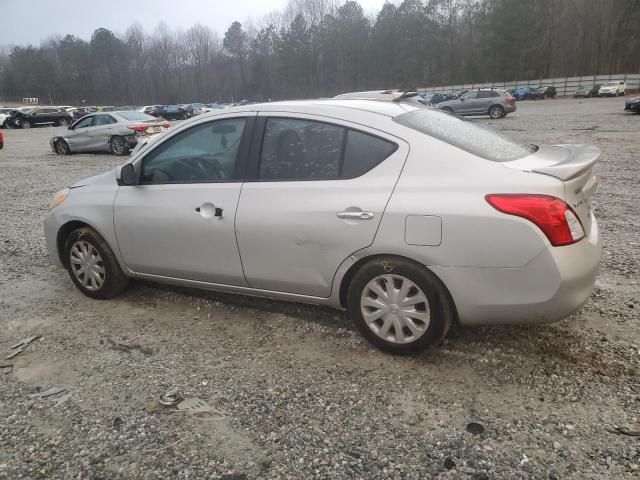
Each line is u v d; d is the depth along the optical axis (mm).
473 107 27594
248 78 100188
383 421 2684
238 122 3598
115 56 111375
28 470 2416
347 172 3180
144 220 3887
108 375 3213
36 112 41281
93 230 4262
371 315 3240
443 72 79125
